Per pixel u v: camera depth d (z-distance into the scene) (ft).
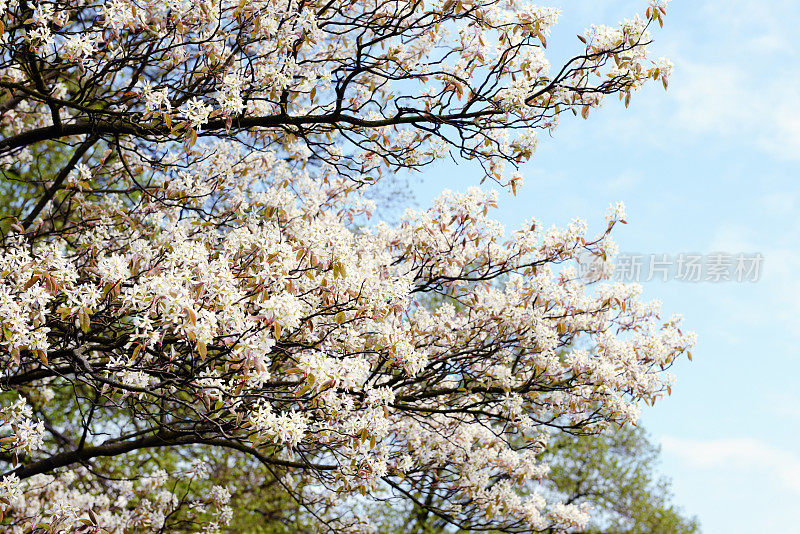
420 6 16.89
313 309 14.56
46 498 20.24
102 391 13.38
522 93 15.92
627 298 21.72
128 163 19.70
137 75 15.38
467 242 20.79
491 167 17.37
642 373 21.20
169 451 31.76
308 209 19.24
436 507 21.58
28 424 12.61
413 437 20.29
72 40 13.23
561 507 22.48
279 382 15.07
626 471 50.08
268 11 15.16
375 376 17.51
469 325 21.11
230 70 15.46
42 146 26.48
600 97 16.24
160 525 21.68
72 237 20.04
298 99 19.63
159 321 11.30
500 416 19.85
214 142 18.39
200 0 14.08
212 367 13.16
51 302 13.87
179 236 13.14
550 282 19.97
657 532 48.62
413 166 18.25
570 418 22.07
